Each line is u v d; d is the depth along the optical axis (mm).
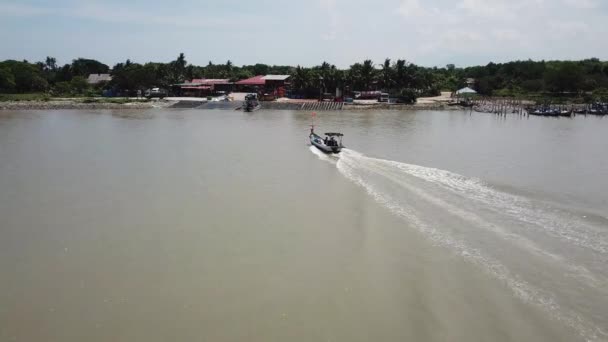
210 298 20719
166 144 62062
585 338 16500
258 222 30031
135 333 18375
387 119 96750
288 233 28000
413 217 29219
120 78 144000
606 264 21641
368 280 21797
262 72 198625
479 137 68312
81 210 32812
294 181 40688
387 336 17562
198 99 133875
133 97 142000
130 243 26812
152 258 24781
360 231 27672
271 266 23594
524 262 22172
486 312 18531
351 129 78375
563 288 19750
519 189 35031
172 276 22750
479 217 28438
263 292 21094
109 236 27891
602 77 160500
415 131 75688
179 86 149125
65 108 118312
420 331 17734
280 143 63219
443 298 19797
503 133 73875
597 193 33969
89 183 40250
